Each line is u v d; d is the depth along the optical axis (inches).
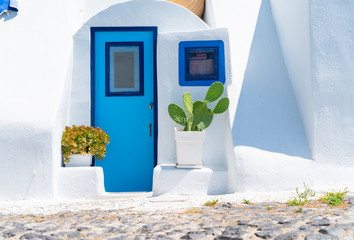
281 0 309.9
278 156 252.7
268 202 202.8
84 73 304.5
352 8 265.1
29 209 226.7
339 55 260.4
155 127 305.7
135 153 305.3
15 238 148.6
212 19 336.8
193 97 285.7
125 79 309.9
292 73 288.8
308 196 213.0
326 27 261.3
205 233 142.9
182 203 227.8
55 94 273.7
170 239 138.1
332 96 257.8
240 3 339.3
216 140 281.3
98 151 281.3
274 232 136.6
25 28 298.0
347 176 249.3
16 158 257.0
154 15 312.3
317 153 253.8
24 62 286.2
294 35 284.2
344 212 159.9
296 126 270.1
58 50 291.9
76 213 204.7
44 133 258.5
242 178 245.0
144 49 311.9
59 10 302.7
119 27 310.0
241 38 315.0
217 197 237.6
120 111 307.3
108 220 180.4
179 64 287.3
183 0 360.5
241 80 289.3
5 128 259.9
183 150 262.2
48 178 256.2
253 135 262.2
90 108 302.8
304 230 136.2
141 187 303.4
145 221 174.1
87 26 308.7
